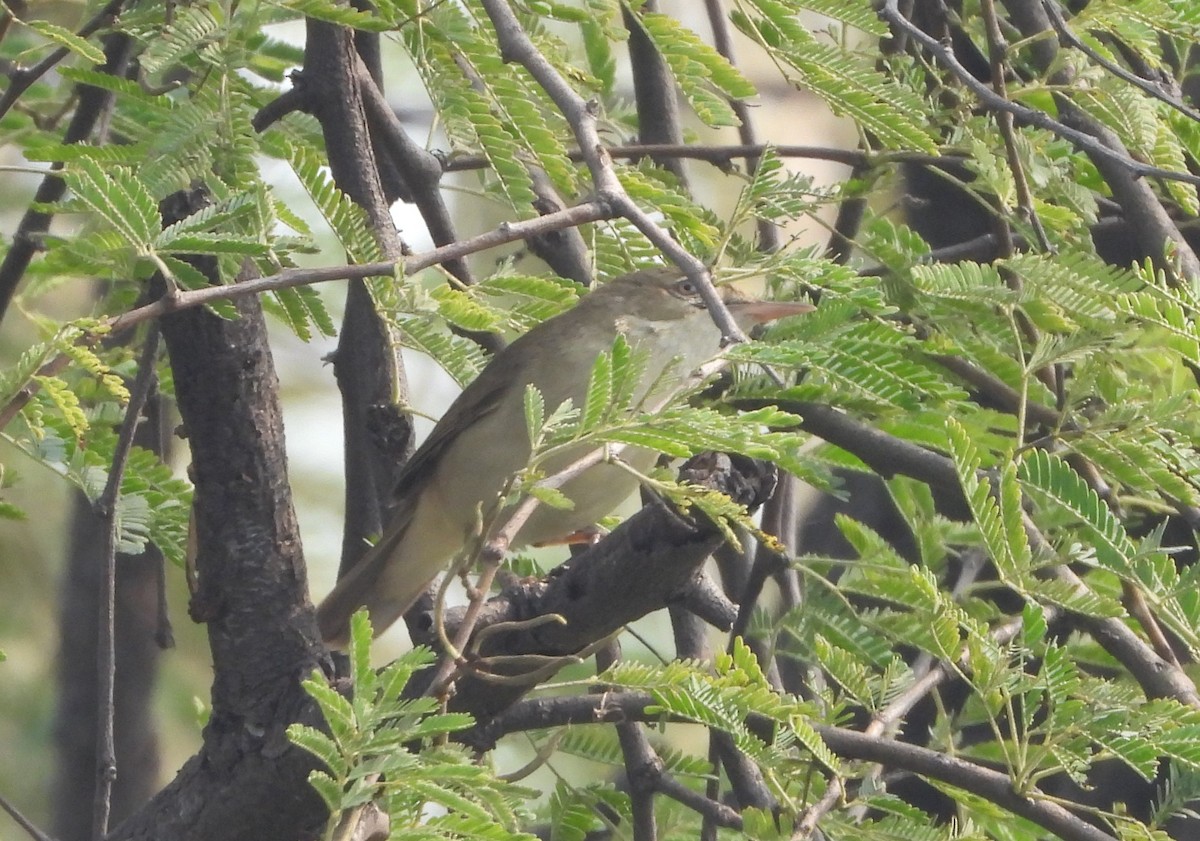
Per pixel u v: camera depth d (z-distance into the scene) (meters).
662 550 5.70
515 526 5.21
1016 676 6.18
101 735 6.76
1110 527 5.98
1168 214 9.27
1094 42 7.75
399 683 4.82
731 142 12.74
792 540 9.21
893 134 7.06
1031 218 7.66
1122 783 9.27
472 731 6.16
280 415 6.35
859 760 6.80
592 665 9.91
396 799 4.75
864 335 6.03
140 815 6.34
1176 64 9.55
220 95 6.94
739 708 5.69
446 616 5.91
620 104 11.02
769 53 7.07
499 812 5.09
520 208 7.09
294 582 6.32
